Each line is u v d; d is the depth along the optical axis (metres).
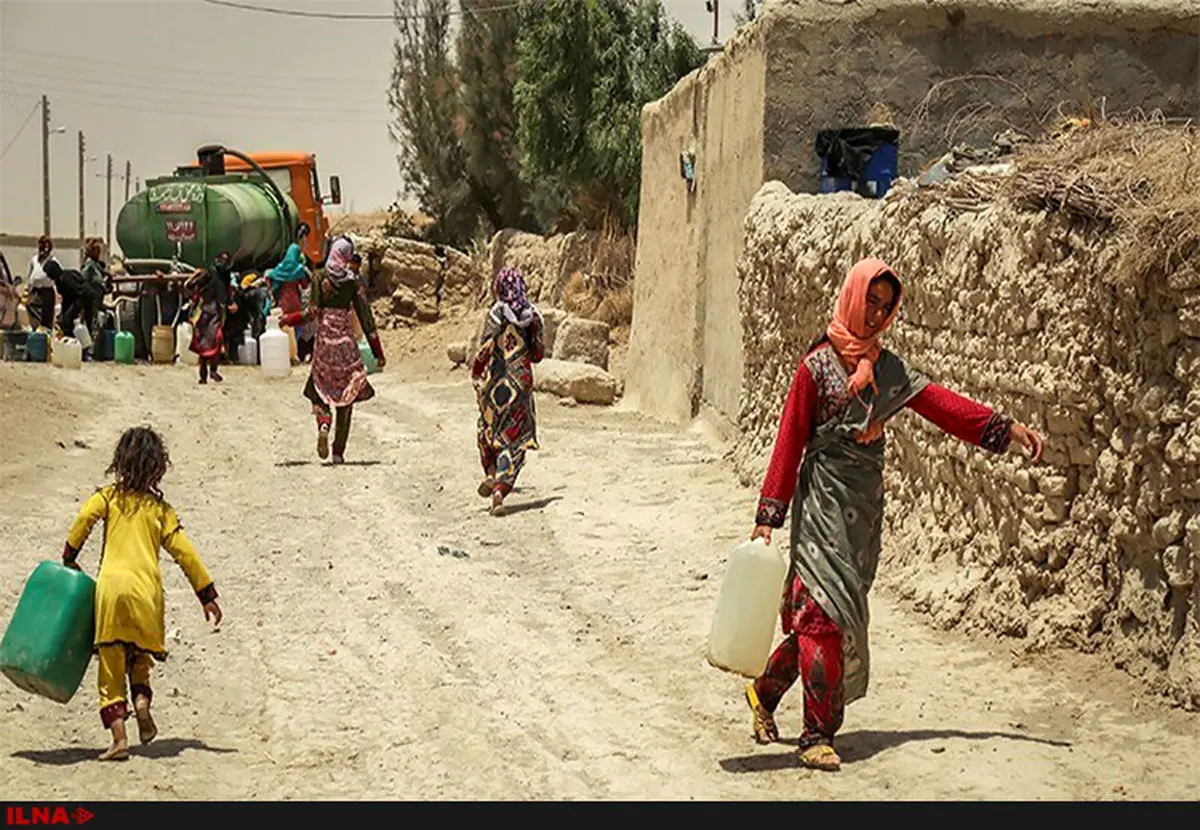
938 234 9.40
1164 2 14.61
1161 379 7.05
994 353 8.56
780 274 12.65
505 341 12.92
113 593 6.88
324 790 6.56
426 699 8.05
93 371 23.78
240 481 14.93
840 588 6.41
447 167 36.47
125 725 7.56
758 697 6.89
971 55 14.51
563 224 31.45
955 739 6.77
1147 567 7.23
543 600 10.10
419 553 11.59
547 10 27.58
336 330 15.74
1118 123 8.73
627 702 7.82
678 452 15.54
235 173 30.12
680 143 18.20
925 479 9.45
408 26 37.03
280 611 10.00
